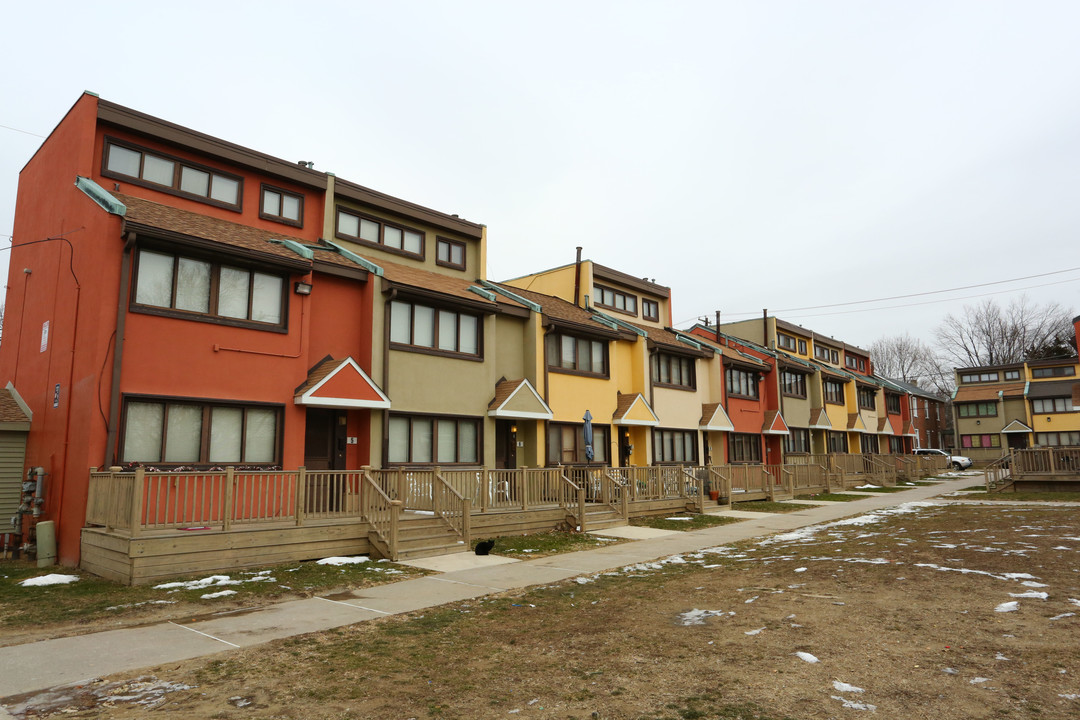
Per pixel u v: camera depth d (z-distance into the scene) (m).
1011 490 28.59
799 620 7.69
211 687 5.89
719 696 5.43
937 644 6.58
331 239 18.66
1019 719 4.77
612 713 5.18
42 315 14.94
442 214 21.66
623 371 25.48
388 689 5.82
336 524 12.86
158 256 13.18
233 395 13.79
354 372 15.41
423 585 10.54
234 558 11.43
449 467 18.09
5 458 14.59
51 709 5.38
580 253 27.78
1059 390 54.28
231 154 16.88
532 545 14.91
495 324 20.30
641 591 9.80
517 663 6.50
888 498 27.88
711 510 22.86
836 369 45.12
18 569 12.27
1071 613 7.46
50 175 15.60
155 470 12.48
